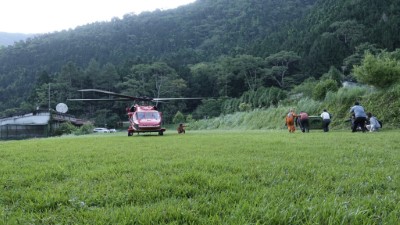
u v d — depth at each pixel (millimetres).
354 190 3746
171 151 8109
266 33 143750
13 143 13406
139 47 164750
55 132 49719
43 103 83250
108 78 94375
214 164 5492
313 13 114375
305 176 4531
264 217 2752
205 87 96688
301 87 64750
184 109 80500
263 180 4254
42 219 2924
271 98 57938
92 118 77938
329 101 25344
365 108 21672
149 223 2752
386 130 18047
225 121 38625
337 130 20656
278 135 14680
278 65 92812
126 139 14570
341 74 67688
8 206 3406
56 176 4879
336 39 84312
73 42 163250
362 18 89500
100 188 3961
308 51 91688
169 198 3561
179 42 165500
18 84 117625
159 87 90188
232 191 3730
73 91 88438
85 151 8516
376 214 2838
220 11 187000
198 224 2736
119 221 2805
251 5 175750
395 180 4148
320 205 3016
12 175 4996
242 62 90312
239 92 93438
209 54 140750
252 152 7590
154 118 21219
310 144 9367
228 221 2715
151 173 4859
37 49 151250
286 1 171375
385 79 21312
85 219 2895
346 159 6137
